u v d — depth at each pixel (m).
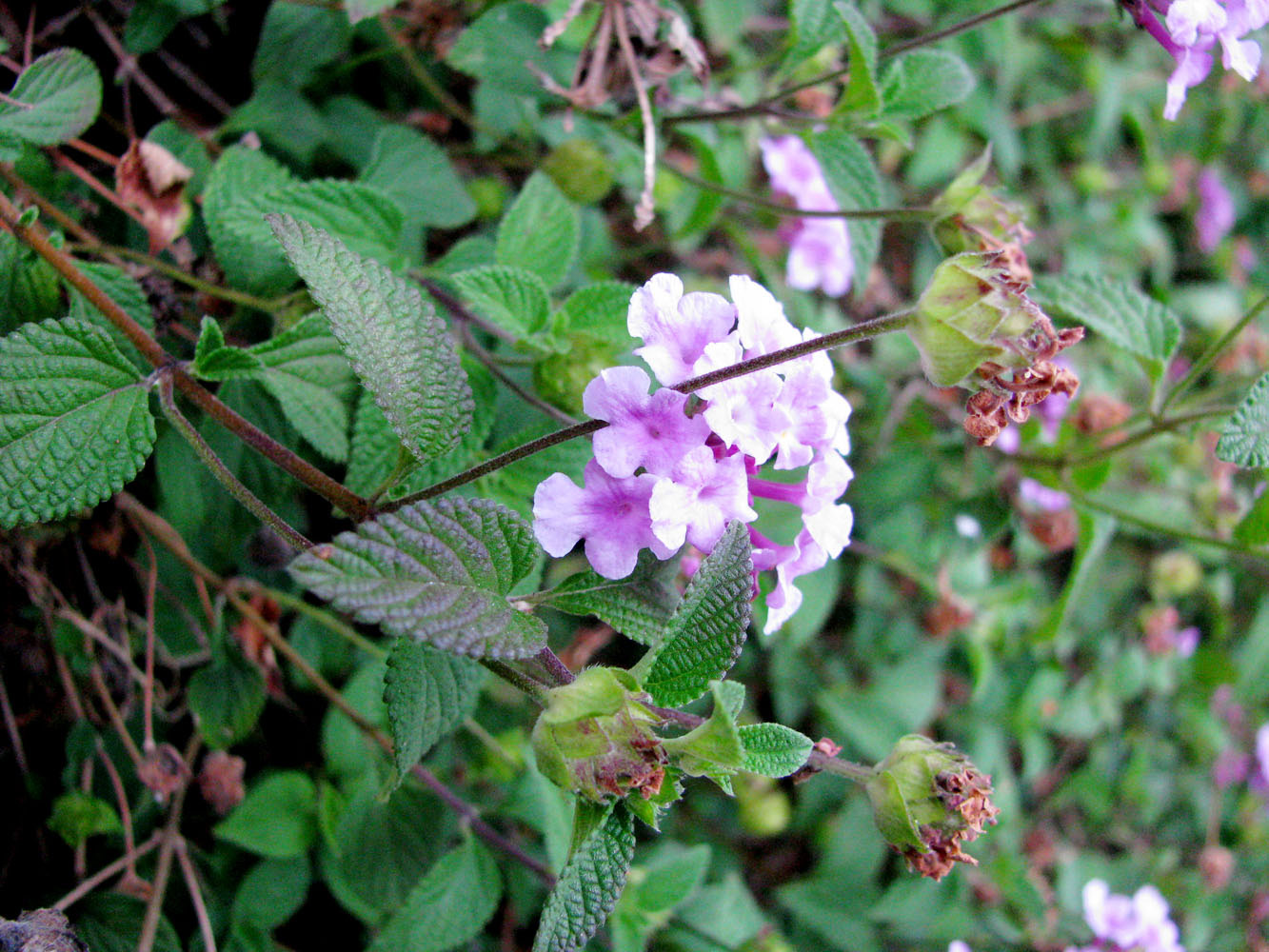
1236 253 0.36
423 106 0.21
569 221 0.17
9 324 0.14
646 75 0.18
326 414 0.14
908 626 0.27
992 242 0.17
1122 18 0.16
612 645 0.23
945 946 0.26
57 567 0.17
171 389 0.12
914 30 0.28
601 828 0.11
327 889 0.19
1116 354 0.30
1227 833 0.33
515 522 0.11
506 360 0.16
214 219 0.16
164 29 0.17
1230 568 0.32
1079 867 0.30
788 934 0.25
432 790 0.18
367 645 0.18
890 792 0.13
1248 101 0.37
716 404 0.12
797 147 0.24
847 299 0.28
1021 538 0.27
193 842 0.18
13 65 0.16
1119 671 0.30
